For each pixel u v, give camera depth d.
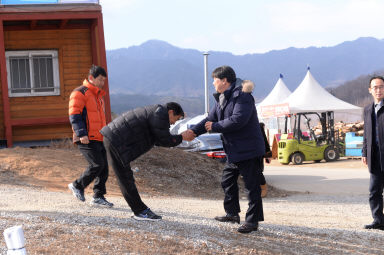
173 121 5.12
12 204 6.69
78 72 14.73
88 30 14.78
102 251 3.88
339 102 26.73
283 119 31.34
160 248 4.15
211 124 5.06
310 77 29.03
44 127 14.24
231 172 5.51
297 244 5.05
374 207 6.54
